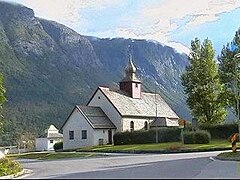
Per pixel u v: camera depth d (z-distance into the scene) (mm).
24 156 61250
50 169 32969
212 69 72688
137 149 57844
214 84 72500
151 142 71375
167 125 84062
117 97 82625
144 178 19859
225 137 69750
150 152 54438
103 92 80938
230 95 70062
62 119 162125
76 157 52406
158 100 93562
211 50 73438
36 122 153875
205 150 50750
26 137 138125
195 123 66812
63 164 39125
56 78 193000
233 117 72625
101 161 40031
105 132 77688
